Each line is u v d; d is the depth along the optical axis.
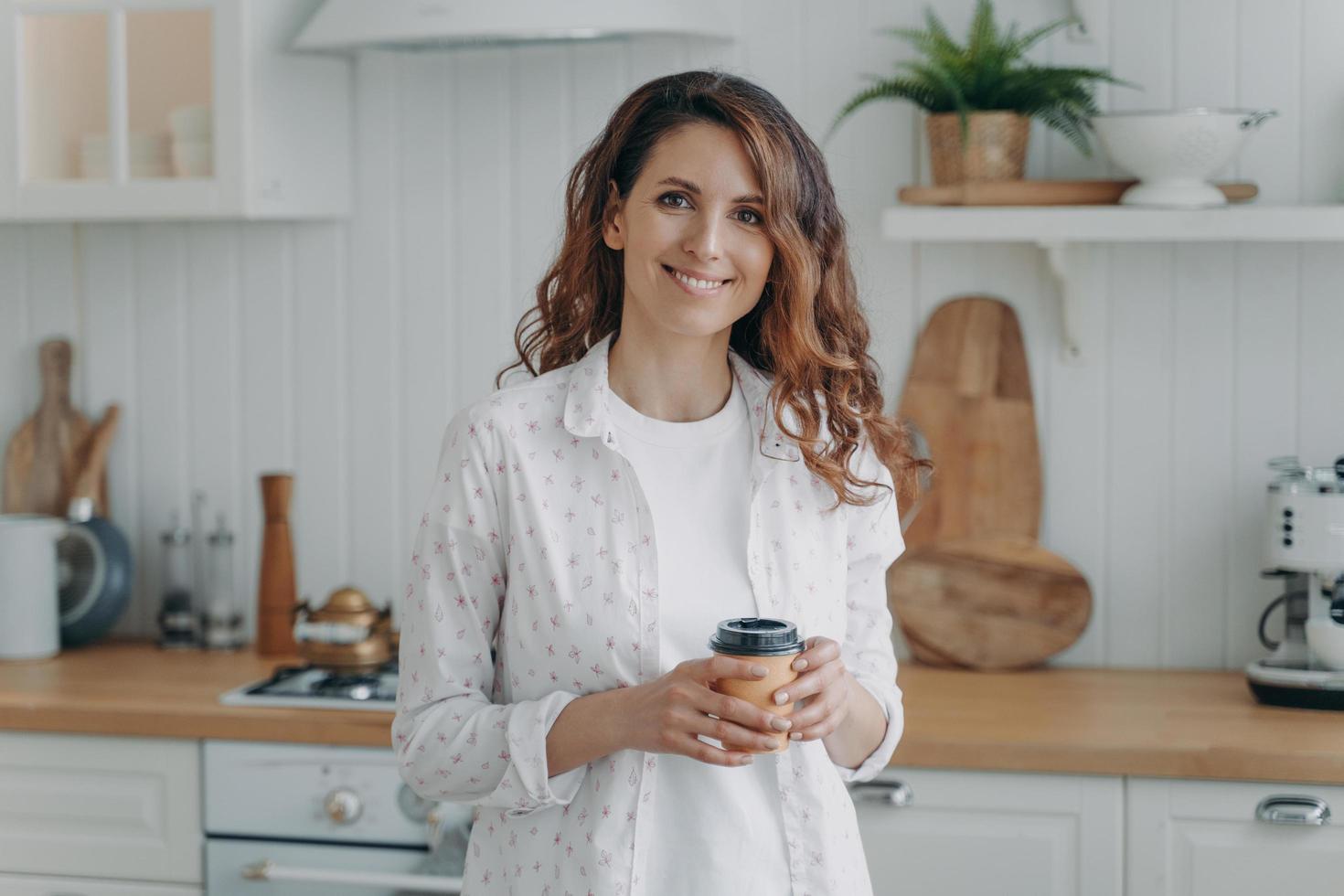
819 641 1.39
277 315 2.80
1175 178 2.31
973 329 2.57
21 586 2.66
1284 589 2.50
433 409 2.75
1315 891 2.04
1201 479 2.52
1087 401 2.55
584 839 1.42
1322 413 2.48
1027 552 2.54
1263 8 2.45
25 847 2.38
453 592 1.47
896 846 2.14
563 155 2.67
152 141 2.51
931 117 2.42
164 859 2.33
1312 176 2.45
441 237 2.73
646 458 1.47
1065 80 2.36
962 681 2.47
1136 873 2.08
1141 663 2.55
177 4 2.47
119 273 2.85
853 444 1.51
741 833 1.41
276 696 2.34
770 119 1.41
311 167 2.62
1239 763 2.03
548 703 1.41
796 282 1.43
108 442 2.84
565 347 1.59
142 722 2.31
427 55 2.71
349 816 2.25
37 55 2.53
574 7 2.28
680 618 1.43
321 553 2.80
